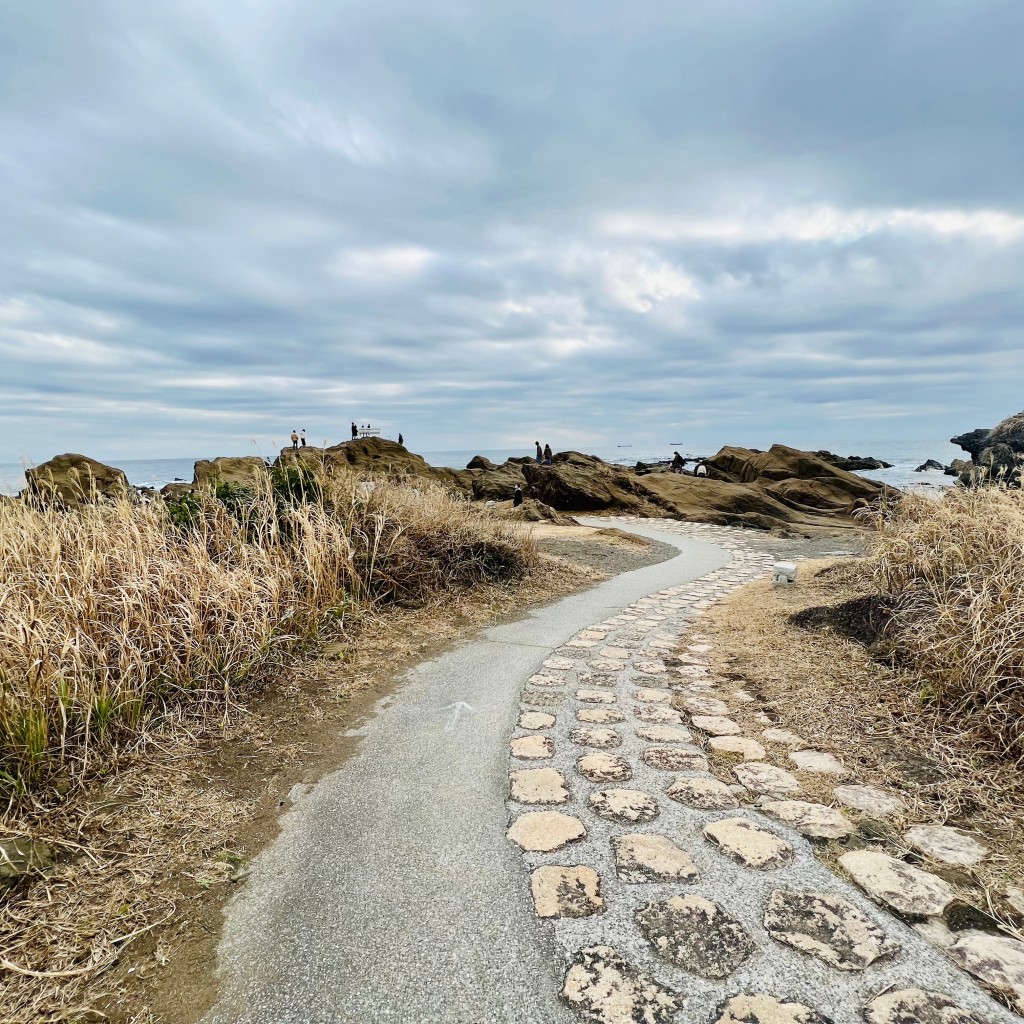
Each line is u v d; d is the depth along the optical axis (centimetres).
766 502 2244
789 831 282
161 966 207
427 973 202
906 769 335
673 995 191
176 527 571
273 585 510
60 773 306
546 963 205
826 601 669
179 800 306
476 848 271
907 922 222
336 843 276
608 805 306
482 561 856
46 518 502
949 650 411
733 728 402
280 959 210
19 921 219
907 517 716
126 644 383
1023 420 3969
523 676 508
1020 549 463
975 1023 179
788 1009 185
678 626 689
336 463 893
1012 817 287
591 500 2280
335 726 404
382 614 647
